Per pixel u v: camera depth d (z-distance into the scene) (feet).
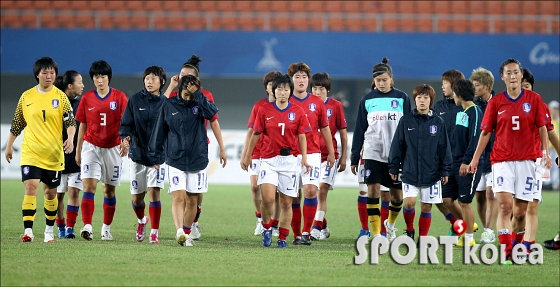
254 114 115.34
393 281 72.38
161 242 105.60
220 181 245.04
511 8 312.29
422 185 101.04
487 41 269.85
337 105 118.32
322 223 118.11
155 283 69.15
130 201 179.63
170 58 271.28
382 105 109.40
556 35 269.23
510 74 90.27
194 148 98.53
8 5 304.71
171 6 309.42
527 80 106.22
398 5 312.29
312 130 107.76
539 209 181.47
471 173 100.53
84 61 271.08
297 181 102.01
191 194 100.48
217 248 98.02
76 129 112.98
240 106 290.56
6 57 270.26
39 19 298.56
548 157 90.22
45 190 102.06
